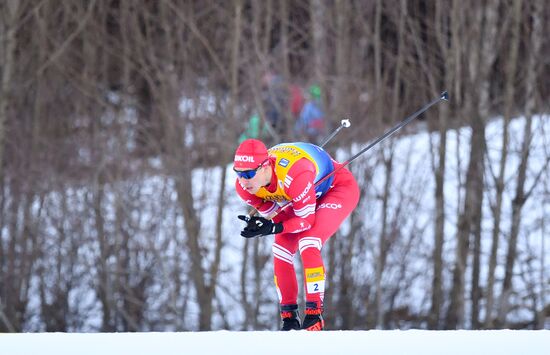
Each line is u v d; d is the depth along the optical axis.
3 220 39.25
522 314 39.25
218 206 38.25
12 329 38.72
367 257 38.81
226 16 39.56
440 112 38.91
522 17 39.53
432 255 39.06
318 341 11.37
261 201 17.28
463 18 39.00
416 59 39.94
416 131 39.88
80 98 40.16
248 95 39.00
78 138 40.03
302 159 16.59
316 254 16.41
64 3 40.16
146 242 38.66
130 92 40.38
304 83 39.03
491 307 38.44
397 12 39.56
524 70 39.78
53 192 39.62
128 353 10.85
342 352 10.81
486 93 39.06
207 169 38.97
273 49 39.62
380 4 39.25
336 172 17.48
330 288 38.53
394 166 39.22
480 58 39.03
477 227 38.91
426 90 39.56
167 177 38.78
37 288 39.94
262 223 15.97
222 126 38.66
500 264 40.81
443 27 39.72
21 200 39.47
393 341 11.42
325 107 38.78
